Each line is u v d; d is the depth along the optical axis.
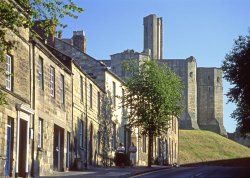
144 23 130.25
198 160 96.56
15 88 25.56
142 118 45.38
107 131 45.75
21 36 26.31
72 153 35.25
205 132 115.81
